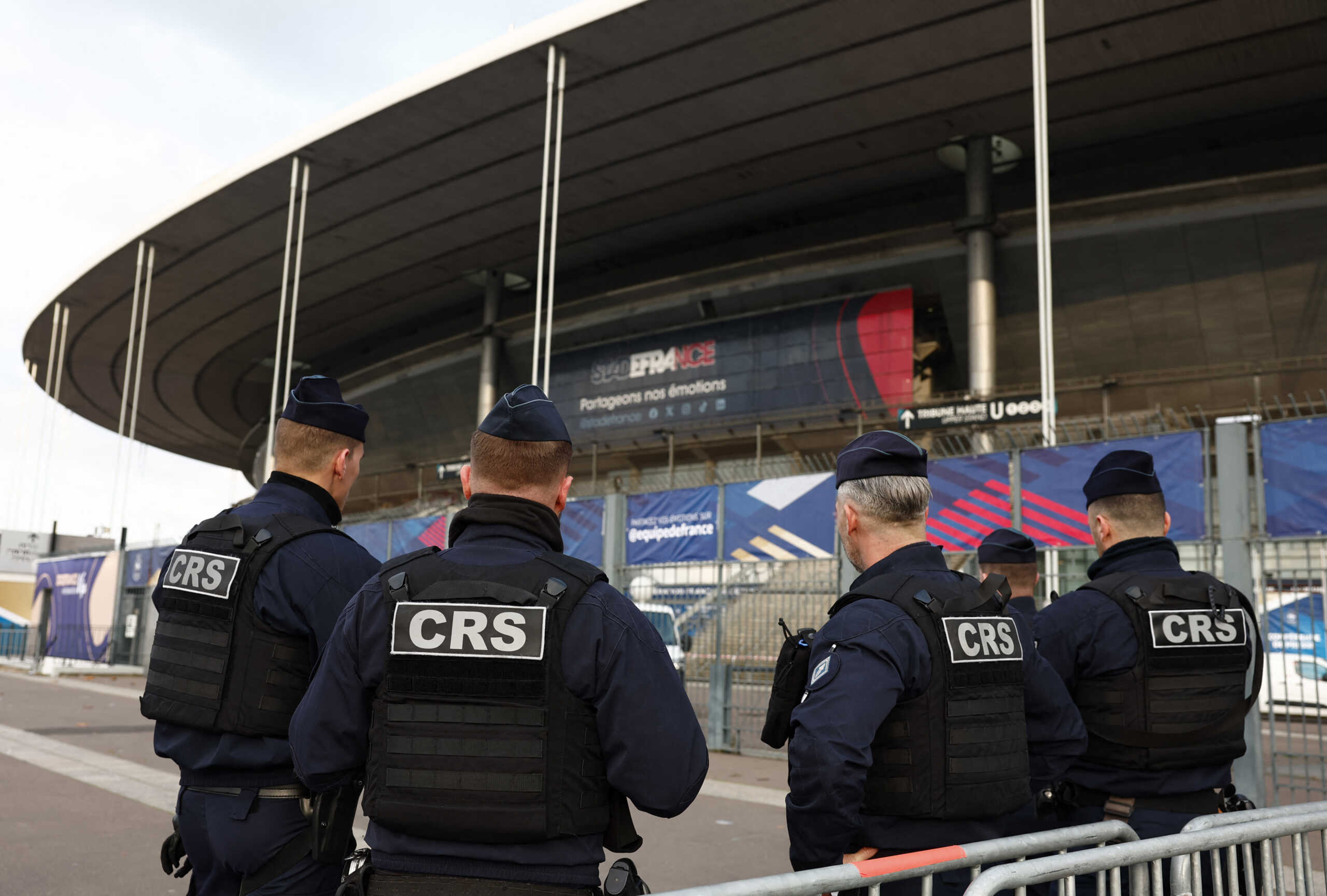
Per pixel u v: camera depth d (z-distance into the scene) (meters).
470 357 43.28
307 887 2.53
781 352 35.00
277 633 2.58
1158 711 2.99
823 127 29.67
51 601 30.03
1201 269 28.89
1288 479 8.21
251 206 35.41
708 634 11.52
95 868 5.57
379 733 1.90
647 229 37.66
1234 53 25.16
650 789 1.87
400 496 46.91
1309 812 2.86
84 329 48.19
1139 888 2.44
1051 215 29.84
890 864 2.03
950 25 24.23
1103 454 9.35
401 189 34.06
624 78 27.34
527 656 1.86
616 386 39.00
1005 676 2.47
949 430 26.59
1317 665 7.67
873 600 2.40
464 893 1.82
